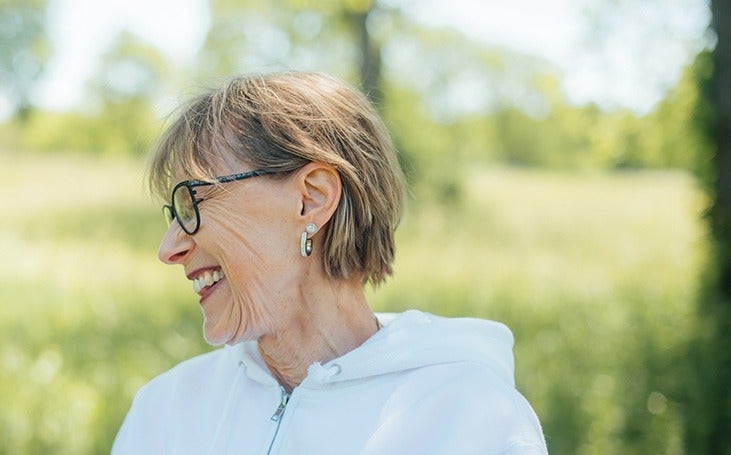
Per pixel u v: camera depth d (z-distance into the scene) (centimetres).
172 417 168
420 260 1017
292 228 148
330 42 2338
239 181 145
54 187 2677
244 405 161
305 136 146
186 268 153
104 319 706
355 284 158
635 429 471
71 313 723
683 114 695
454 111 2902
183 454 163
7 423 415
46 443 412
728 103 630
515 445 140
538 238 1631
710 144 638
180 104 156
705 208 639
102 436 423
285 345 157
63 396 462
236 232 146
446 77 2772
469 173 2983
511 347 167
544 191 2891
